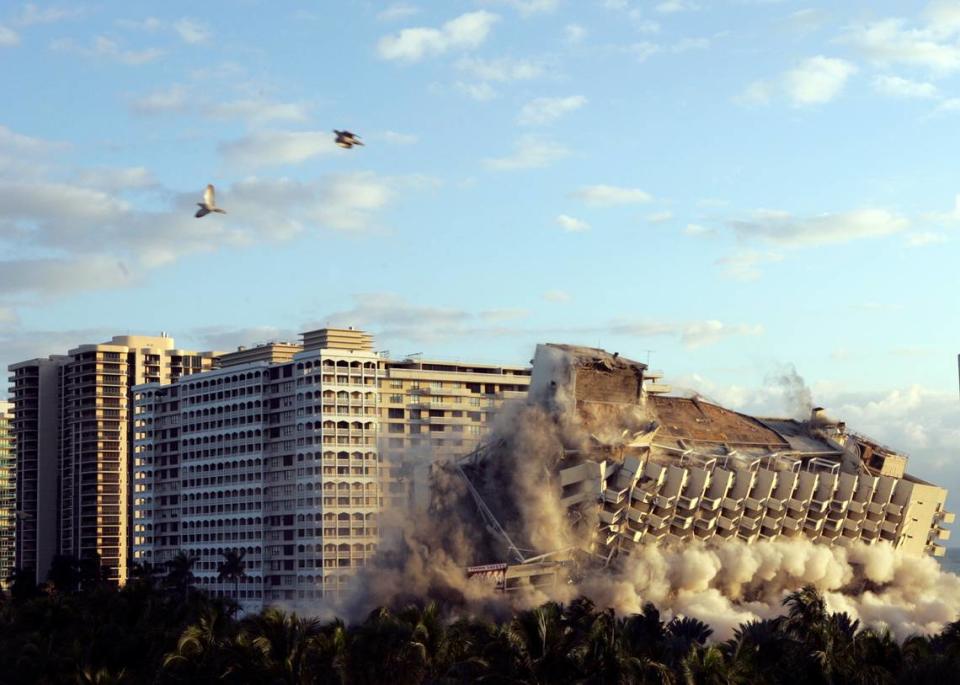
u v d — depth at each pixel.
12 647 184.88
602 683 134.50
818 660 137.50
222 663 146.25
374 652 143.50
